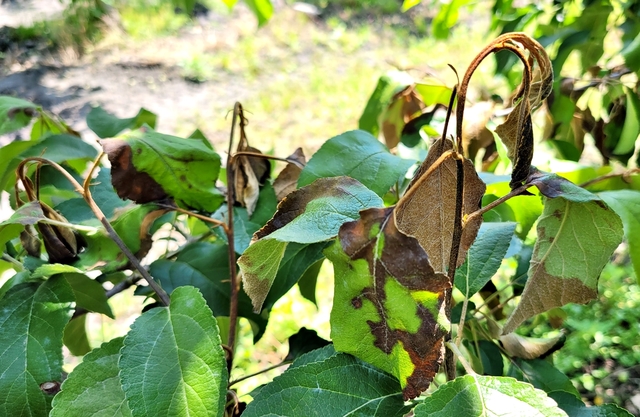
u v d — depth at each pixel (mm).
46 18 2938
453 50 2742
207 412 271
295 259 399
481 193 272
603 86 555
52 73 2590
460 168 250
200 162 387
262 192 431
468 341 451
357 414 276
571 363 1148
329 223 271
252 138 2141
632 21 638
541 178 283
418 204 264
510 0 743
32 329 328
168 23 3076
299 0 3355
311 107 2367
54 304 337
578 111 579
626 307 1265
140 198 374
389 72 564
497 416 240
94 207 351
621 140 547
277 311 1306
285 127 2223
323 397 279
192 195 388
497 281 1177
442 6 769
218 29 3098
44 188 467
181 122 2264
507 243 361
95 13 2547
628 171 424
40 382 313
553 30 699
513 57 691
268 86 2566
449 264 266
